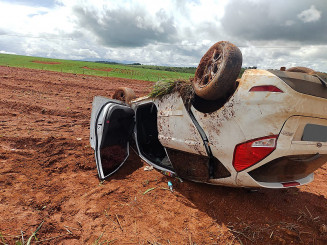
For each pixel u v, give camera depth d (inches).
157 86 168.4
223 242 110.7
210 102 132.1
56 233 105.0
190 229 117.3
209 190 151.3
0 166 157.0
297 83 105.9
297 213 137.9
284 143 108.8
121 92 250.2
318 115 112.0
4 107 331.9
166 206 134.0
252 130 111.4
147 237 109.0
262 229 120.0
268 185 118.4
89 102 433.1
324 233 121.2
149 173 171.3
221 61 114.2
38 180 147.4
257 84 108.6
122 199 136.8
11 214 112.9
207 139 132.1
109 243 102.3
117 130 168.6
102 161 160.9
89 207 126.0
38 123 270.5
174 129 152.3
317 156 121.3
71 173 161.8
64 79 741.3
